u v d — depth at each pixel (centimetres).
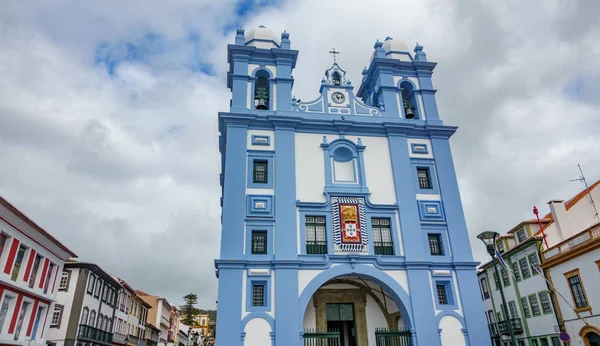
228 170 2031
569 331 2702
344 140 2227
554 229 3009
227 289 1788
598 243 2386
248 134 2155
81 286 3250
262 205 1994
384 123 2262
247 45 2381
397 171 2184
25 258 2178
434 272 1984
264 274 1845
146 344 5362
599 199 2786
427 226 2092
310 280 1877
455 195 2180
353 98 2381
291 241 1934
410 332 1850
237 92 2247
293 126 2194
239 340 1714
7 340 2006
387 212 2089
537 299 3048
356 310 2158
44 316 2470
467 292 1962
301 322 1784
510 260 3384
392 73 2491
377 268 1953
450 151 2294
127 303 4550
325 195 2073
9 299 2059
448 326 1889
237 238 1902
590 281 2492
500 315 3619
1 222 1903
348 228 2005
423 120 2367
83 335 3180
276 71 2358
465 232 2098
